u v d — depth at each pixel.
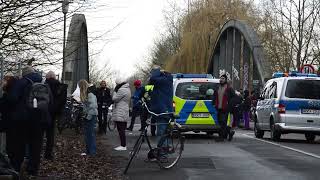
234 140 19.66
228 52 48.53
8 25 10.39
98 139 19.42
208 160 12.86
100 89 21.95
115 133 23.45
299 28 42.97
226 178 10.13
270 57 52.34
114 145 16.92
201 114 19.22
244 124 30.20
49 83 12.26
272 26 51.62
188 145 17.00
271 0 47.53
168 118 11.79
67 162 12.24
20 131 9.66
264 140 19.92
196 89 19.42
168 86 12.05
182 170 11.23
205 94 19.39
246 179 10.01
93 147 13.75
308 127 18.83
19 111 9.50
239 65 47.28
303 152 15.05
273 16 51.41
